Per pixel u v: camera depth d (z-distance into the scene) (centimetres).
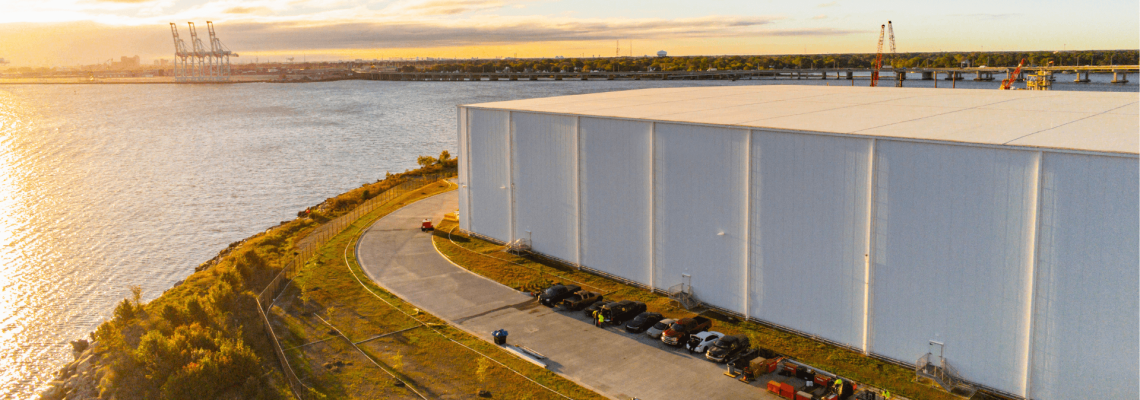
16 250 8488
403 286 4741
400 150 16788
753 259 3844
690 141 4062
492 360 3475
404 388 3173
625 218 4581
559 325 3959
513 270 5031
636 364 3406
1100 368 2697
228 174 13712
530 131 5225
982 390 3027
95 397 3669
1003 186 2872
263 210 10500
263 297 4344
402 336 3834
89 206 10950
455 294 4544
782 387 3014
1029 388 2886
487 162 5750
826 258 3509
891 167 3203
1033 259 2817
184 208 10694
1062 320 2773
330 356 3566
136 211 10531
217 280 4850
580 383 3200
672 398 3033
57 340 5781
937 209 3078
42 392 4003
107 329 4428
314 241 6203
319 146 17788
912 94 5450
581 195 4884
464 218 6150
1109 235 2622
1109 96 4878
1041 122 3538
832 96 5478
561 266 5084
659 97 5922
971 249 2994
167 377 3384
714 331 3762
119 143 19650
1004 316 2928
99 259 8088
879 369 3256
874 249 3309
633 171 4456
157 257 8162
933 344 3158
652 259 4428
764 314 3850
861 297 3394
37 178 13788
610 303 4016
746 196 3816
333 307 4306
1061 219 2736
